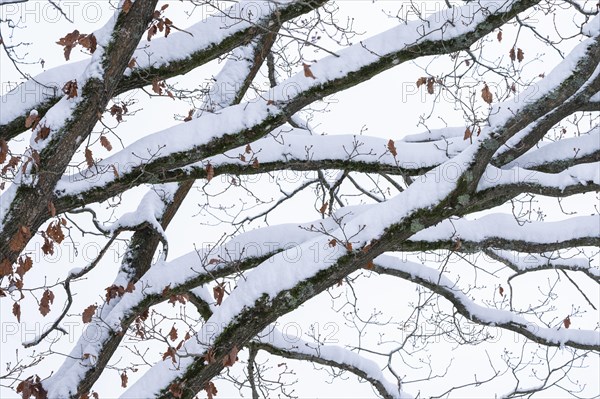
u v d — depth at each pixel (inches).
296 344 414.3
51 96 278.8
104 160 258.5
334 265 264.7
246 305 263.9
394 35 282.2
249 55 369.1
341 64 276.5
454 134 406.6
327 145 322.0
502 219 335.9
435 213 262.2
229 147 269.1
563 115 294.4
